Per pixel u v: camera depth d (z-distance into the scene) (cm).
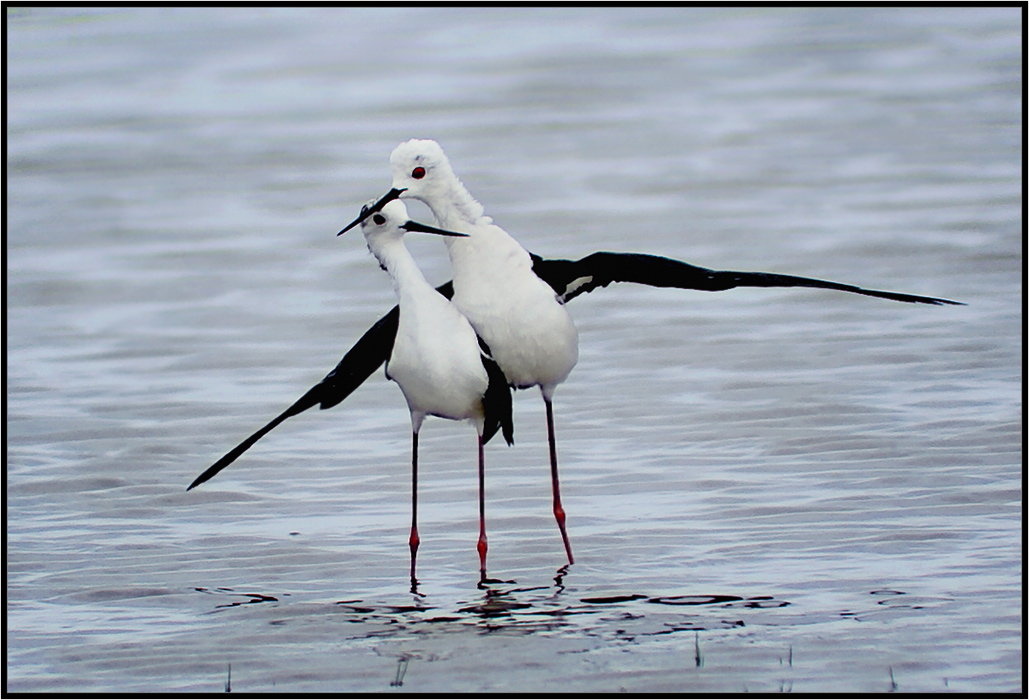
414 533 988
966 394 1391
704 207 2356
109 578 994
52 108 3344
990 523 1048
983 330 1630
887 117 2995
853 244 2075
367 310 1861
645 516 1094
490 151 2833
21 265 2155
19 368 1638
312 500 1170
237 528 1102
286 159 2833
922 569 960
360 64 3722
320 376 1580
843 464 1199
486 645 845
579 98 3300
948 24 3947
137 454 1307
